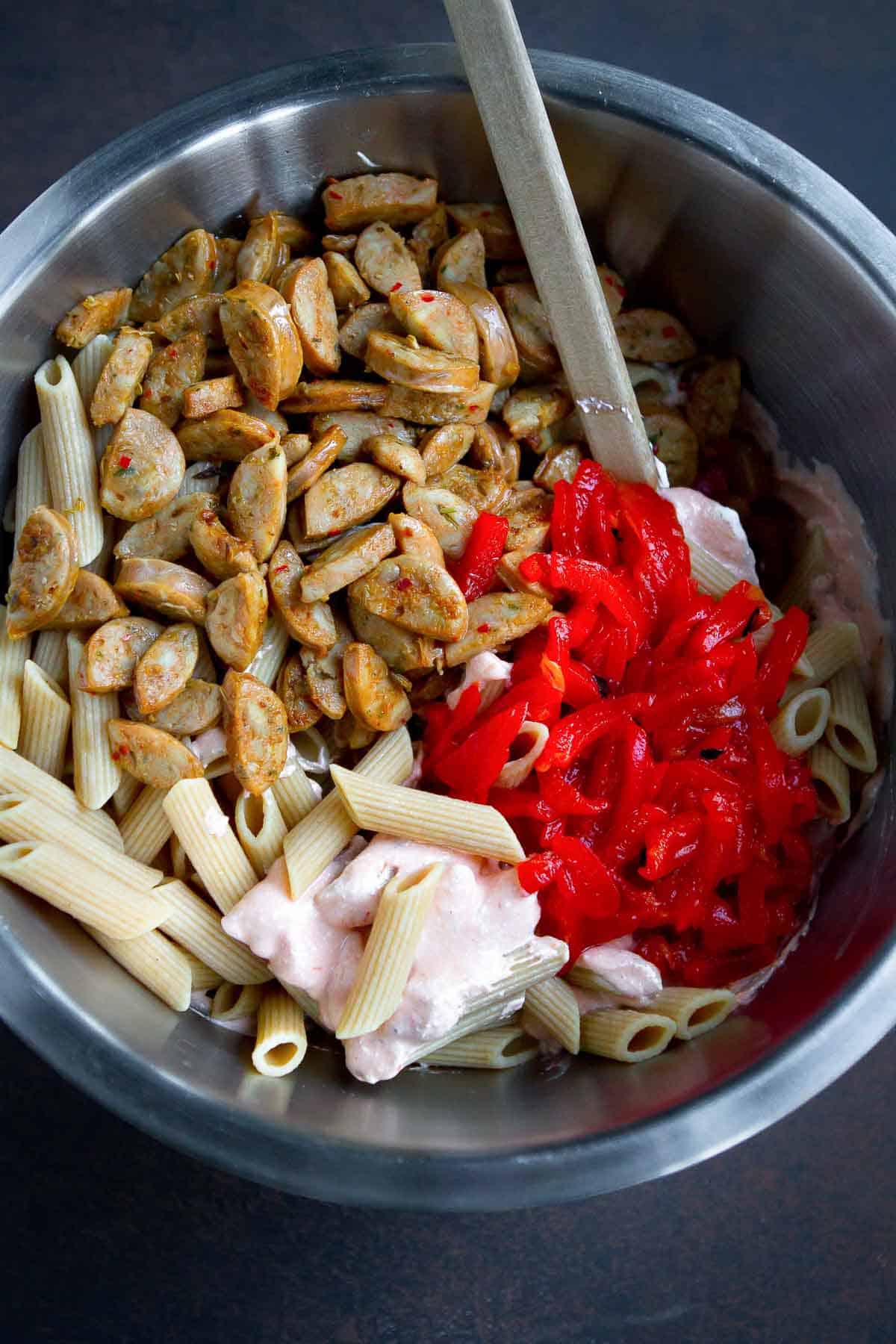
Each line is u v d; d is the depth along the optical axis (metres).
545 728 0.44
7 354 0.44
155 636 0.44
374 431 0.46
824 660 0.47
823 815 0.47
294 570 0.45
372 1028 0.42
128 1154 0.50
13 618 0.44
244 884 0.44
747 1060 0.42
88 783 0.44
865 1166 0.51
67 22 0.54
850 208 0.44
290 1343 0.49
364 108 0.45
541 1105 0.43
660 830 0.45
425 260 0.48
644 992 0.45
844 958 0.44
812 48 0.55
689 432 0.50
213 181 0.45
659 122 0.44
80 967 0.43
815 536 0.49
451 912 0.43
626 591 0.46
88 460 0.45
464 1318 0.50
